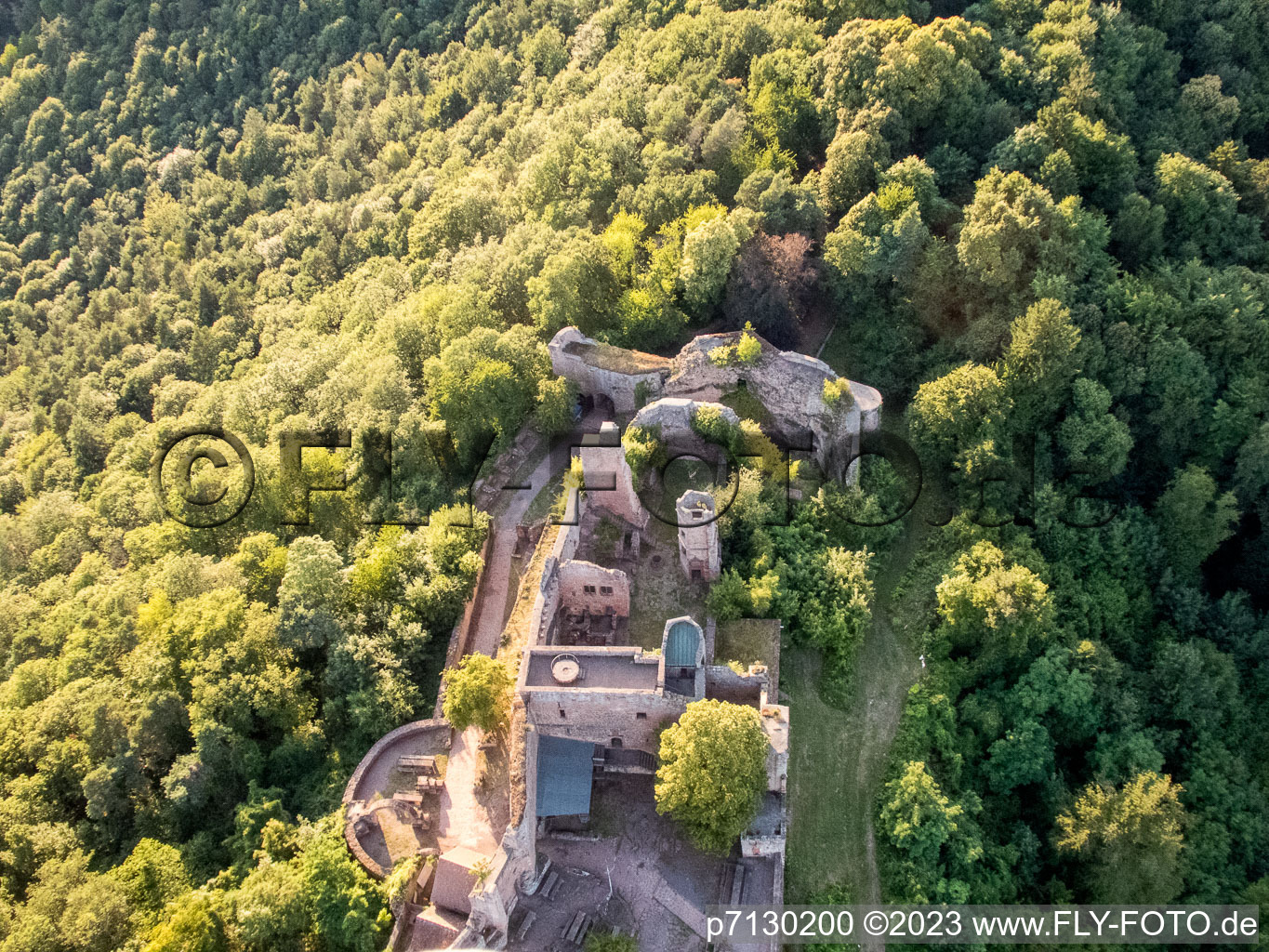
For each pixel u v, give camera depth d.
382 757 76.56
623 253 103.19
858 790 76.19
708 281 96.56
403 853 70.12
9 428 157.00
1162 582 94.06
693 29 131.38
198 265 167.00
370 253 148.00
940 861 74.25
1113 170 109.12
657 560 85.56
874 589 85.19
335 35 190.00
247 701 79.62
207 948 67.12
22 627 105.50
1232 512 93.38
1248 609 96.06
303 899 67.56
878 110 107.12
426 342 106.25
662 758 67.00
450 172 148.00
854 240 96.62
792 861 72.81
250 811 74.75
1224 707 89.94
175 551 99.12
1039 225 96.94
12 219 199.88
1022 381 91.62
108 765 80.75
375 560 83.88
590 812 73.00
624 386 94.62
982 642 83.94
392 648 81.62
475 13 177.75
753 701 74.38
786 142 115.06
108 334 162.38
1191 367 96.06
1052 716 83.94
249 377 125.81
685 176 111.75
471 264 114.94
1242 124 125.88
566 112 134.25
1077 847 76.88
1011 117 110.88
